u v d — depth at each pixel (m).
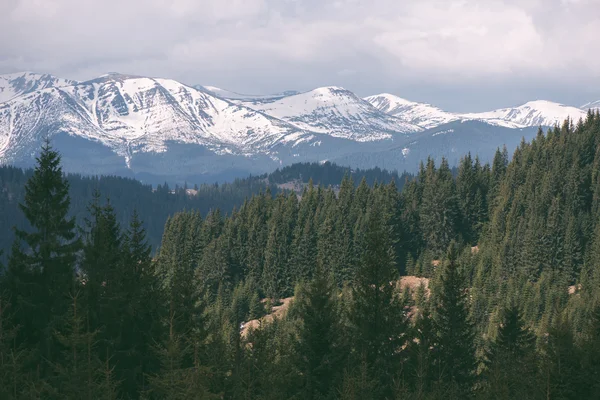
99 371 43.31
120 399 53.34
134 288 59.72
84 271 60.56
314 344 59.19
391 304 64.56
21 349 54.56
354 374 54.88
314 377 57.06
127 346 58.41
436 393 53.44
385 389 57.94
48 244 62.25
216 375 48.78
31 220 63.84
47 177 63.50
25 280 61.97
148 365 57.56
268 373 50.00
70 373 42.81
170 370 41.88
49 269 62.12
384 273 63.88
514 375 61.84
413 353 62.91
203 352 52.59
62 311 60.28
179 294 59.78
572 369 61.12
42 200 63.84
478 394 60.06
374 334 61.81
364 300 64.94
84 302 56.94
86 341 43.16
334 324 61.50
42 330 58.81
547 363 59.66
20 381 45.47
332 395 55.16
